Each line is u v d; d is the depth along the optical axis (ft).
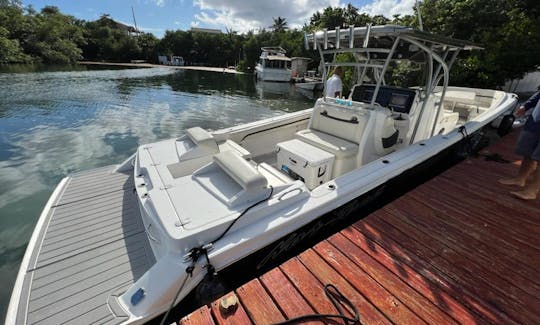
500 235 6.54
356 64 9.50
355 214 7.41
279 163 9.04
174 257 4.47
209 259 4.53
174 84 59.41
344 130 8.97
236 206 5.22
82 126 23.22
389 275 5.25
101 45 130.21
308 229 6.02
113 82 55.88
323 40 9.27
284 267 5.38
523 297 4.85
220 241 4.78
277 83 70.74
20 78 54.24
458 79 31.37
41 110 28.40
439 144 9.18
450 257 5.77
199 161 7.23
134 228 6.13
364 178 6.97
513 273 5.40
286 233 5.50
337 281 5.08
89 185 7.79
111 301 4.42
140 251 5.51
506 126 14.75
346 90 33.47
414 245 6.10
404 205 7.70
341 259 5.62
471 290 4.97
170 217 4.85
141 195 5.75
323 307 4.57
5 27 88.48
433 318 4.43
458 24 31.86
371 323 4.31
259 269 5.52
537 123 7.79
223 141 8.96
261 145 10.67
